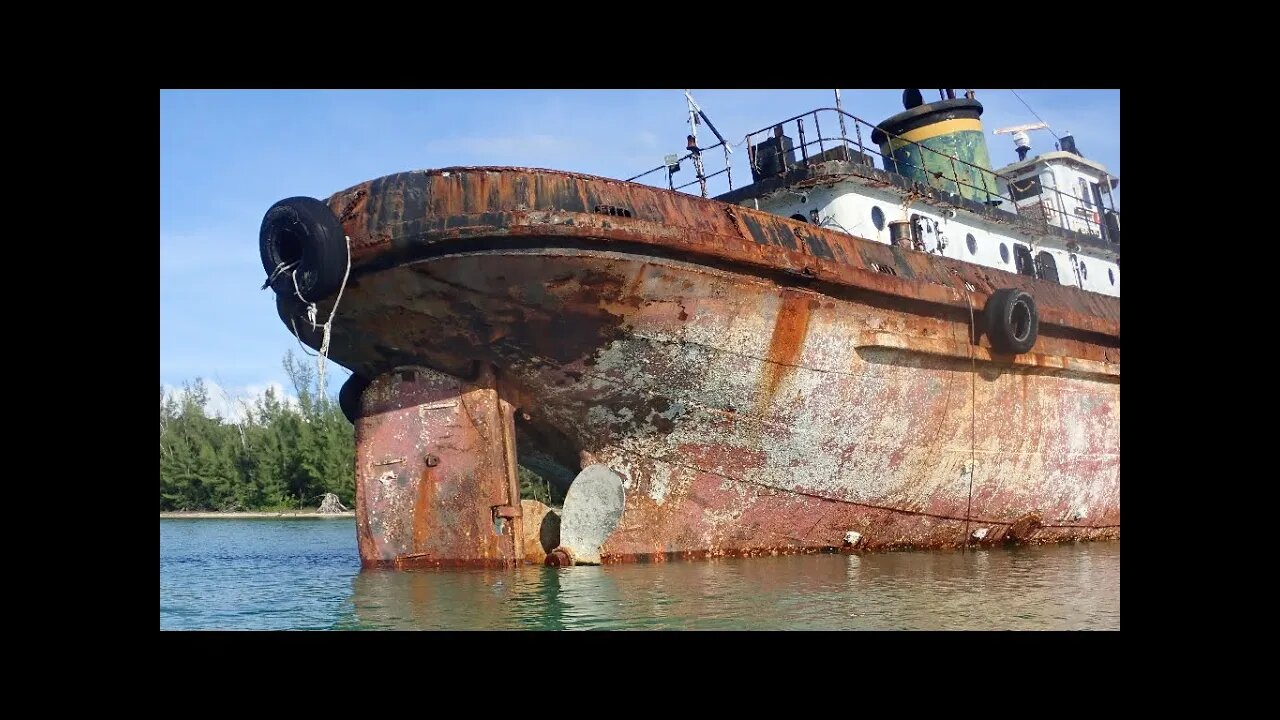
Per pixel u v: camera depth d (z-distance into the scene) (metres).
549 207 11.15
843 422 13.72
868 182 15.20
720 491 13.37
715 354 12.49
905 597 9.80
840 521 14.37
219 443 52.91
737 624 8.34
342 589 11.12
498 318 11.90
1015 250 18.73
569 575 11.64
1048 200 21.56
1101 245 20.50
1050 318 16.73
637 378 12.50
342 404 14.30
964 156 18.80
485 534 12.55
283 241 11.87
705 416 12.88
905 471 14.66
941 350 14.34
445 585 10.99
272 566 15.28
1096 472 17.97
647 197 11.76
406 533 12.98
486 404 12.65
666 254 11.63
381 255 11.36
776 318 12.68
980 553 15.10
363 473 13.28
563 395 12.72
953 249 17.09
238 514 47.62
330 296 11.69
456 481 12.71
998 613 8.87
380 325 12.38
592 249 11.27
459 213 11.11
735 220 12.40
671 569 12.20
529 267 11.29
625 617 8.68
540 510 13.12
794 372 13.07
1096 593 10.05
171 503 50.16
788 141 15.77
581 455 13.37
